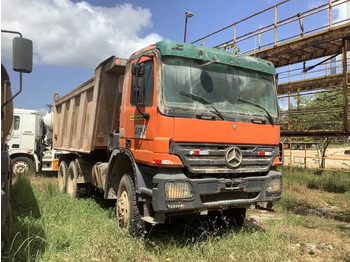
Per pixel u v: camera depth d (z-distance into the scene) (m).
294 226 6.93
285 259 4.93
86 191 8.82
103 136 7.74
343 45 9.52
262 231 6.16
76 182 8.82
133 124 5.54
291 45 10.85
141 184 5.27
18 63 3.54
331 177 13.49
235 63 5.56
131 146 5.59
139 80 5.13
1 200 3.75
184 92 5.03
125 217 5.68
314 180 13.11
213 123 5.09
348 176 14.23
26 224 5.51
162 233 5.86
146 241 5.26
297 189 11.87
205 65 5.30
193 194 4.83
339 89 14.09
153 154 4.85
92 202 8.00
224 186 5.05
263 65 5.91
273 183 5.59
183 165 4.83
